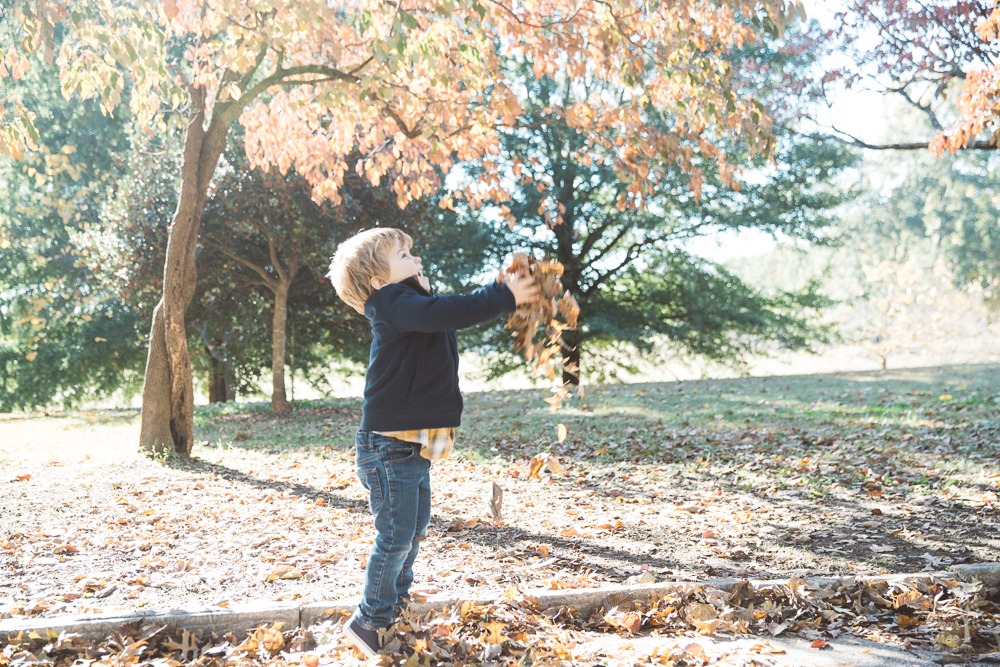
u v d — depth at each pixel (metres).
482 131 9.55
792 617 3.75
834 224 23.50
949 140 8.26
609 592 3.93
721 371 29.02
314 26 7.48
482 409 13.95
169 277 9.36
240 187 14.23
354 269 3.21
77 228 20.67
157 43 6.90
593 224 24.00
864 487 6.89
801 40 11.45
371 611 3.28
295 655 3.33
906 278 26.48
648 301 24.19
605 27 8.75
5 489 7.34
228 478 7.99
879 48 10.61
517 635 3.47
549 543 5.35
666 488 7.20
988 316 29.55
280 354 15.64
